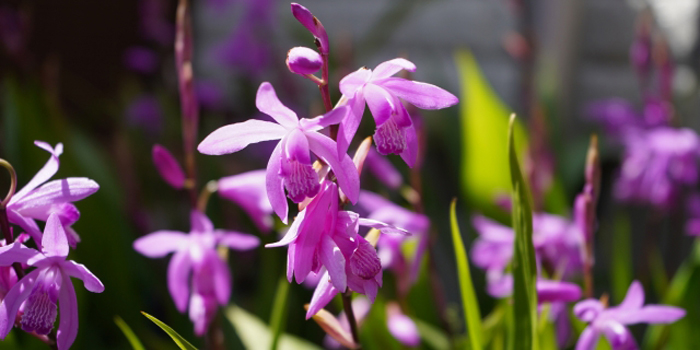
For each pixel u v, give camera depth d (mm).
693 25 1468
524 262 580
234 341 810
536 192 770
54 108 887
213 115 1558
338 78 1021
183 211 1186
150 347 815
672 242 1025
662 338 717
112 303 806
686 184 982
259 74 1548
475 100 996
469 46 1787
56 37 1704
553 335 665
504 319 655
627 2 1608
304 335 910
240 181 650
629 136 1013
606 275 1240
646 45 960
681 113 1365
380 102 527
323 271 542
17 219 536
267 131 531
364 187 994
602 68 1648
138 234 990
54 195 536
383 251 681
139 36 1928
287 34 1831
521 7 1479
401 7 1474
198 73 2037
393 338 705
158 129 1381
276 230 797
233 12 1989
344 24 1880
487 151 987
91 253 785
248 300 1093
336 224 529
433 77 1761
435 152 1499
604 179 1567
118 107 1482
